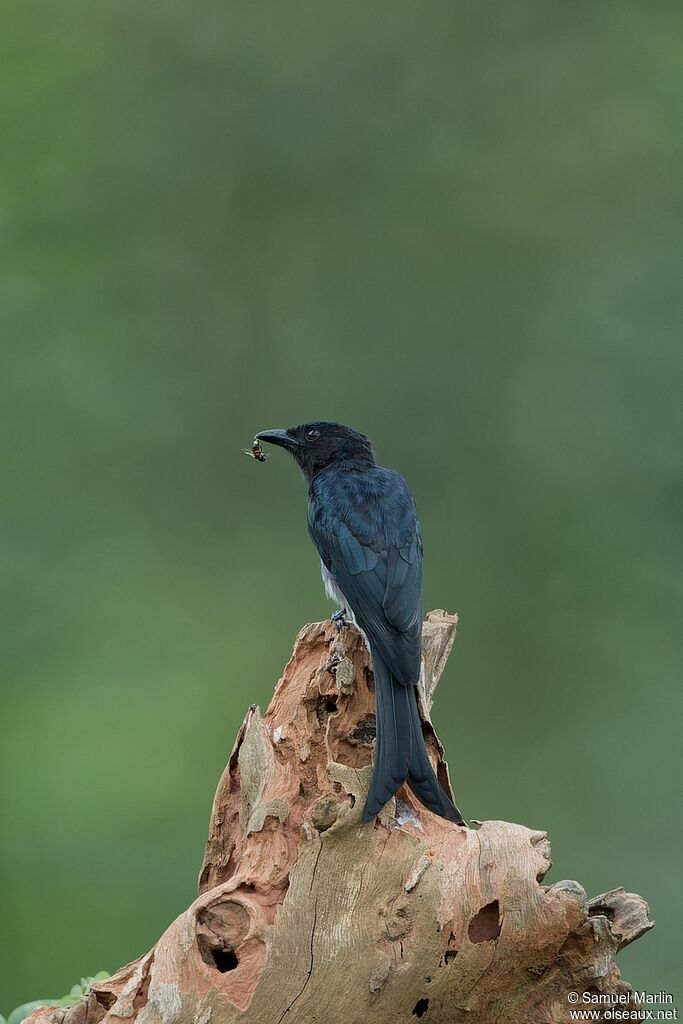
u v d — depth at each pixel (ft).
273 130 65.98
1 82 64.28
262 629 57.16
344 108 67.10
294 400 62.28
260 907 19.53
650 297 62.39
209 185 65.57
